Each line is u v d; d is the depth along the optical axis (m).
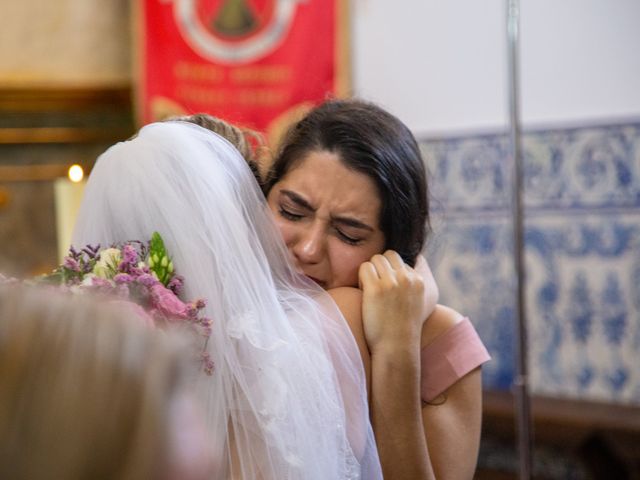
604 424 3.33
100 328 0.56
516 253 2.91
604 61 3.49
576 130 3.55
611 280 3.54
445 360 1.73
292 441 1.29
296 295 1.48
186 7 4.18
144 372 0.55
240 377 1.30
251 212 1.50
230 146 1.53
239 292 1.34
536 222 3.66
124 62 4.61
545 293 3.66
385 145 1.64
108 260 1.31
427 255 2.42
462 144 3.78
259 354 1.31
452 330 1.76
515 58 2.93
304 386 1.32
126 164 1.44
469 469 1.68
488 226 3.74
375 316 1.53
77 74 4.57
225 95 4.15
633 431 3.29
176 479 0.55
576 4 3.52
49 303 0.58
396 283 1.55
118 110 4.68
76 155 4.66
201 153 1.44
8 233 4.55
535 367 3.70
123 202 1.42
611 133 3.49
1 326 0.56
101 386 0.54
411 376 1.53
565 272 3.62
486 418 3.57
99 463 0.53
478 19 3.72
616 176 3.50
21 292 0.59
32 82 4.50
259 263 1.42
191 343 1.23
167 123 1.56
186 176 1.41
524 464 2.88
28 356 0.55
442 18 3.80
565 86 3.57
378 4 3.95
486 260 3.76
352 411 1.41
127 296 1.22
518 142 2.93
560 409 3.47
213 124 1.68
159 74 4.23
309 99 4.07
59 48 4.55
